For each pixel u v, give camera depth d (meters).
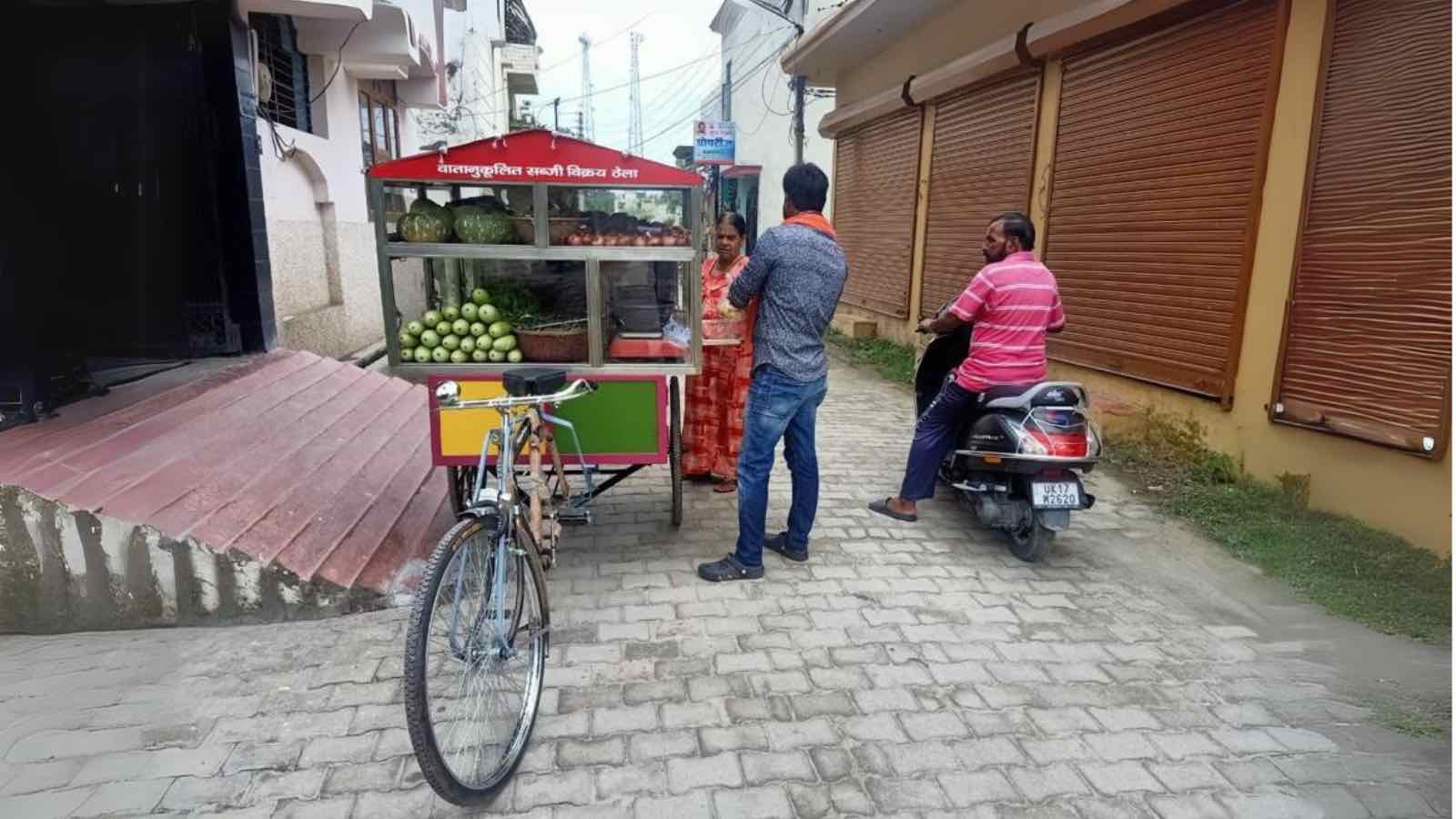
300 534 3.56
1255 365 4.85
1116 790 2.40
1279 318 4.65
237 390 5.17
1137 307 5.94
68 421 4.18
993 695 2.86
